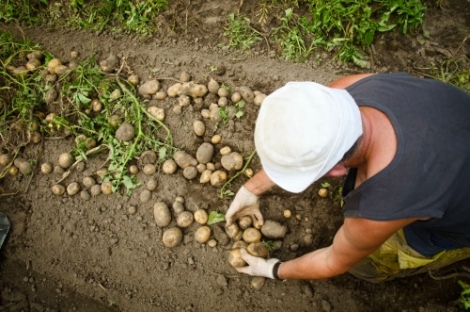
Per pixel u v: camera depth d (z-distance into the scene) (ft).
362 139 3.95
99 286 7.48
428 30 8.89
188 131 8.14
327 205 7.62
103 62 8.86
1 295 7.58
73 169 8.11
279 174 4.01
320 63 8.75
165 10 9.37
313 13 8.79
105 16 9.54
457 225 4.67
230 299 7.20
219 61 8.79
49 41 9.42
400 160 3.85
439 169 3.87
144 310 7.30
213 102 8.29
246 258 6.79
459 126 4.03
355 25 8.43
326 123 3.59
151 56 8.95
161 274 7.42
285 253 7.38
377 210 3.96
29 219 8.02
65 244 7.79
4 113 8.56
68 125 8.32
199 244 7.46
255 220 7.32
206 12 9.27
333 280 7.24
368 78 4.50
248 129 8.11
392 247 5.82
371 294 7.19
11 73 8.91
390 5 8.44
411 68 8.66
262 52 8.93
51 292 7.59
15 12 9.71
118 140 8.04
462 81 8.39
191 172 7.68
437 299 7.14
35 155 8.36
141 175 7.95
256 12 9.18
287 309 7.11
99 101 8.45
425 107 4.03
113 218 7.81
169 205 7.73
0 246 7.80
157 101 8.39
